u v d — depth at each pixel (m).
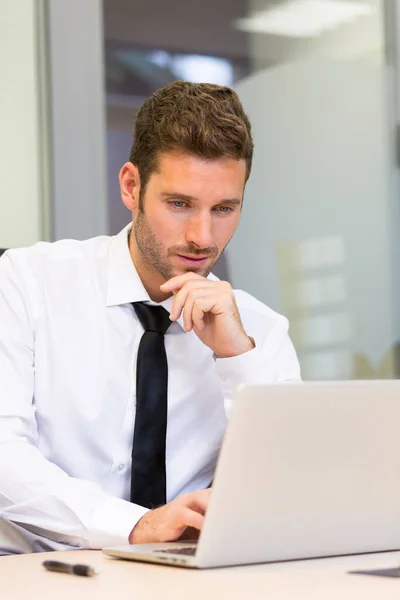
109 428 2.15
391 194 3.75
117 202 3.23
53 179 3.10
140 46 3.28
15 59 3.04
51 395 2.13
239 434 1.28
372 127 3.73
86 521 1.72
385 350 3.72
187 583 1.24
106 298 2.20
